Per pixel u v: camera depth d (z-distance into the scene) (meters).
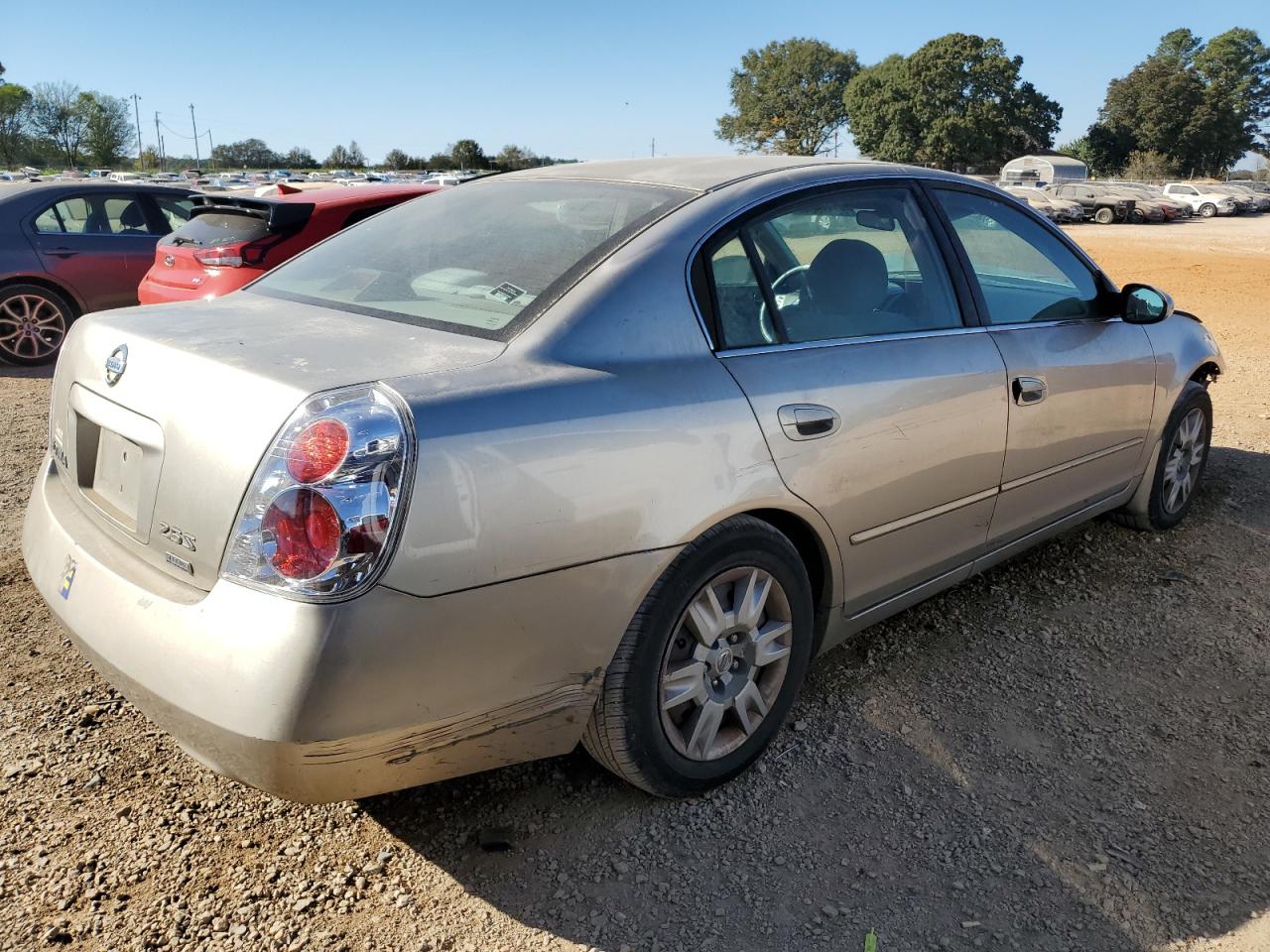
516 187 3.10
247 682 1.83
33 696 2.95
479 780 2.64
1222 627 3.59
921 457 2.88
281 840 2.39
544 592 2.07
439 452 1.92
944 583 3.26
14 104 110.75
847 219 2.94
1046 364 3.34
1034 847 2.43
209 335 2.30
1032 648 3.42
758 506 2.44
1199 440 4.50
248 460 1.90
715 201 2.65
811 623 2.72
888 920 2.19
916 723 2.95
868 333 2.85
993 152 80.12
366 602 1.84
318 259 3.07
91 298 8.47
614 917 2.18
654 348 2.35
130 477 2.24
